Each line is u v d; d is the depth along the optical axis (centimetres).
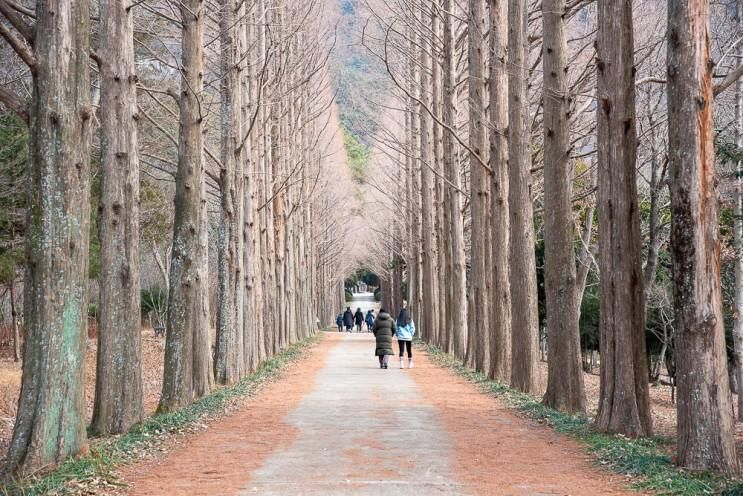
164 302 4984
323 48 3622
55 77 875
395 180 4928
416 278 5188
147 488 787
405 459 945
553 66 1512
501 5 2028
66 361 892
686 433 890
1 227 2242
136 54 2338
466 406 1538
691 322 889
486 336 2369
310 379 2200
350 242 8769
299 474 851
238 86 2181
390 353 2619
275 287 3644
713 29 1819
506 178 2081
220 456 974
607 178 1172
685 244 893
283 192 3822
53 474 825
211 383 1844
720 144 1759
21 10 926
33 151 880
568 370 1477
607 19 1159
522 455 990
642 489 792
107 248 1256
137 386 1270
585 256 2556
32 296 886
